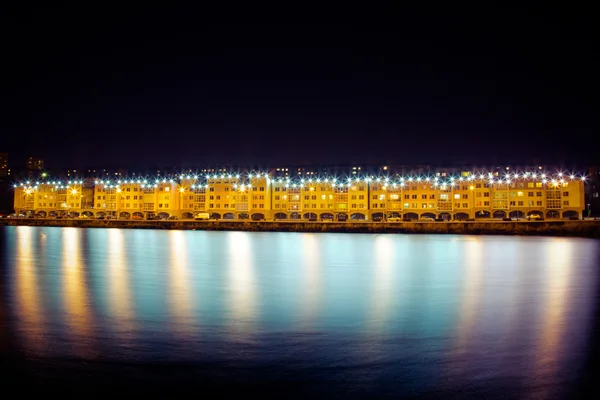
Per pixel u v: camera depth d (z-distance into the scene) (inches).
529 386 736.3
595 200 6707.7
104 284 1621.6
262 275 1892.2
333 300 1362.0
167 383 748.6
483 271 2022.6
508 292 1501.0
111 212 6589.6
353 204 5895.7
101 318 1120.2
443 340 951.6
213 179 6220.5
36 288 1520.7
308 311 1210.0
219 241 3814.0
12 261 2287.2
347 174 6722.4
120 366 812.6
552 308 1248.2
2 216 6855.3
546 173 5516.7
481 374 781.3
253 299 1370.6
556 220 4845.0
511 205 5516.7
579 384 743.7
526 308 1246.9
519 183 5516.7
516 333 999.0
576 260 2443.4
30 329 1021.2
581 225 4532.5
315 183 5994.1
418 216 5816.9
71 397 701.9
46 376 770.8
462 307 1262.3
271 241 3858.3
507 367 808.3
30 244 3336.6
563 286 1624.0
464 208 5693.9
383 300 1362.0
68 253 2714.1
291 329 1032.8
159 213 6382.9
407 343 931.3
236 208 6082.7
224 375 778.2
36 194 6914.4
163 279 1756.9
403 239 4185.5
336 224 5172.2
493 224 4835.1
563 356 857.5
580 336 976.9
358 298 1393.9
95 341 940.6
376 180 5935.0
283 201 6063.0
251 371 793.6
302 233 5044.3
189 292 1480.1
